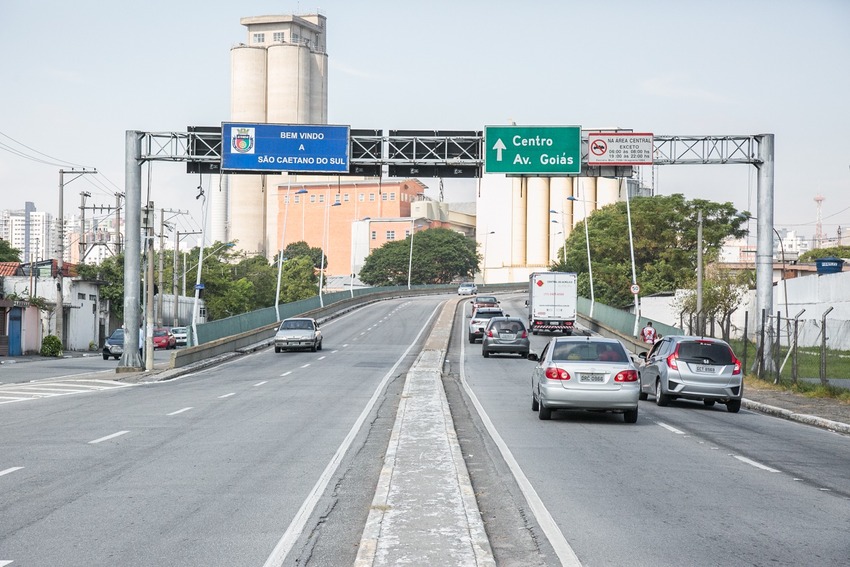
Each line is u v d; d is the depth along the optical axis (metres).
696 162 42.28
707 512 11.58
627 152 42.78
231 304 103.81
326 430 20.42
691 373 27.39
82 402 27.80
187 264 112.06
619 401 22.05
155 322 86.88
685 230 102.88
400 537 9.64
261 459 15.95
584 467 15.27
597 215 116.69
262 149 43.19
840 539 10.11
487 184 197.00
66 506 11.75
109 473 14.36
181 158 42.66
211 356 52.47
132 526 10.61
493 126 43.62
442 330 77.25
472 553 8.98
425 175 44.78
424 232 181.75
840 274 56.88
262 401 28.06
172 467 15.01
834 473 15.20
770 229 41.25
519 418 23.30
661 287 96.06
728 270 76.06
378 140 43.97
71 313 76.50
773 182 41.31
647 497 12.58
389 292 133.75
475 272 190.38
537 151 43.53
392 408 25.66
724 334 43.75
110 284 84.44
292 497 12.45
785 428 23.00
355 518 11.15
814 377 39.19
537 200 189.62
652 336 58.53
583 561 9.12
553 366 22.28
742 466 15.73
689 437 20.02
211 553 9.38
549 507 11.85
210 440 18.56
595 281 100.44
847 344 53.56
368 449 17.30
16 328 64.81
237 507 11.75
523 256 192.38
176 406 26.39
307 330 59.69
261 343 65.94
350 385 34.66
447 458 15.16
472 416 23.77
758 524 10.88
